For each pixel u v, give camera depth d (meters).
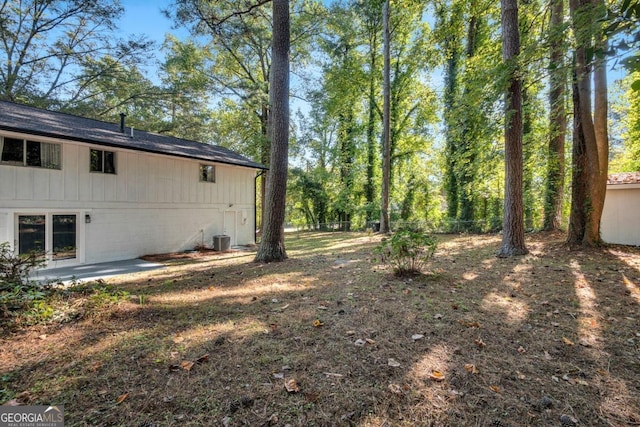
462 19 13.25
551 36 6.06
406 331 3.18
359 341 2.95
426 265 6.43
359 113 21.78
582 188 7.52
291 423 1.88
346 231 20.45
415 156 20.11
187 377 2.37
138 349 2.82
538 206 11.63
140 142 10.34
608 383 2.28
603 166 7.32
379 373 2.40
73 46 15.37
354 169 21.22
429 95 17.95
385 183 15.32
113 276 7.19
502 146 10.05
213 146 14.80
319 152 22.42
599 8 4.73
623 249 7.11
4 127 7.02
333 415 1.94
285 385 2.25
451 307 3.87
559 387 2.23
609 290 4.45
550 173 10.66
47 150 8.32
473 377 2.35
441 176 19.31
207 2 9.45
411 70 17.78
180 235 11.69
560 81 6.89
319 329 3.27
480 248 8.80
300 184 22.06
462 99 8.53
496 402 2.06
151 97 16.34
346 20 16.27
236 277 6.17
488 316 3.58
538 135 10.95
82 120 10.56
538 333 3.13
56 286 4.61
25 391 2.19
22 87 14.22
